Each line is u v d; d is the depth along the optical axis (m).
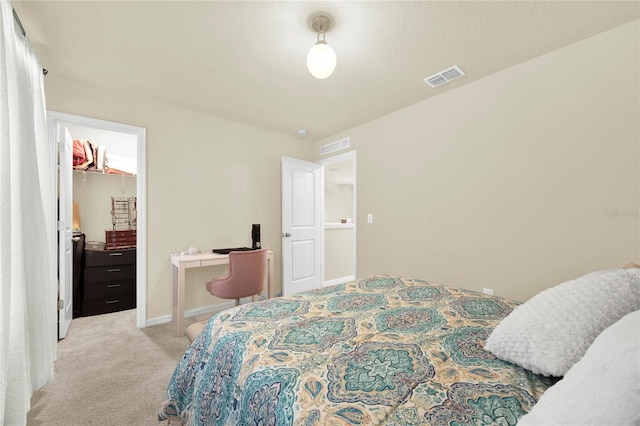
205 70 2.31
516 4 1.59
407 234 3.07
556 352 0.79
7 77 1.33
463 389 0.76
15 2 1.55
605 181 1.86
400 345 1.01
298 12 1.65
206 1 1.57
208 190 3.31
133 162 3.99
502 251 2.34
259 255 2.76
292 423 0.69
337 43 1.94
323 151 4.23
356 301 1.51
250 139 3.66
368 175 3.51
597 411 0.47
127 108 2.77
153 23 1.75
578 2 1.58
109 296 3.23
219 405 0.96
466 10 1.63
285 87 2.60
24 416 1.37
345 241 5.07
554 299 0.92
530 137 2.18
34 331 1.65
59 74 2.40
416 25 1.76
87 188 3.75
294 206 3.96
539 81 2.13
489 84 2.40
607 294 0.84
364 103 2.96
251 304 1.48
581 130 1.95
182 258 2.74
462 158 2.60
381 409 0.68
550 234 2.09
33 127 1.68
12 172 1.39
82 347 2.36
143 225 2.85
